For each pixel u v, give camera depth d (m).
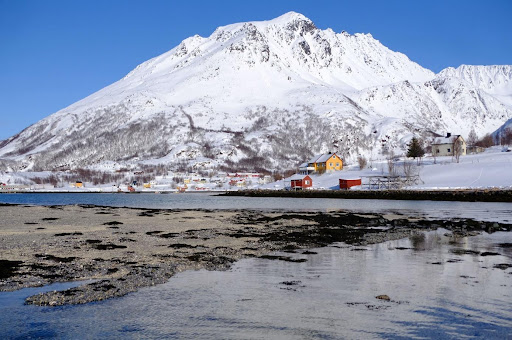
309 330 17.16
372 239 39.47
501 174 129.38
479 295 21.53
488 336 16.66
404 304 20.22
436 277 25.06
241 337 16.50
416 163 164.38
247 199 128.88
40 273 25.28
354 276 25.34
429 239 39.66
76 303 20.08
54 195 187.38
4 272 25.33
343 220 56.16
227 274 25.77
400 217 61.69
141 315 18.67
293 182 159.38
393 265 28.31
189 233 43.47
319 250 33.88
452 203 93.38
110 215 64.62
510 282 23.94
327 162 187.62
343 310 19.42
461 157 167.12
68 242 36.75
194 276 25.22
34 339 16.28
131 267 26.95
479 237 40.97
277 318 18.42
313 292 22.05
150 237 40.44
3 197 165.38
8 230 44.84
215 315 18.73
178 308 19.55
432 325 17.67
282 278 24.84
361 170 174.50
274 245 36.09
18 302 20.20
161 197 154.50
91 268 26.58
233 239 39.50
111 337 16.47
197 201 120.38
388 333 16.89
